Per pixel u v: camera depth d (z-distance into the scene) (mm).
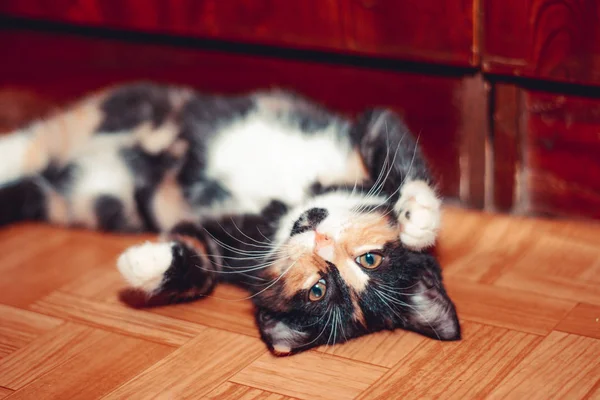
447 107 1023
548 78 961
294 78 1080
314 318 887
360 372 846
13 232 1035
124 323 905
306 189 945
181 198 980
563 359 843
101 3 1099
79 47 1162
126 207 1007
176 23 1079
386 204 916
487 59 978
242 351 872
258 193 952
